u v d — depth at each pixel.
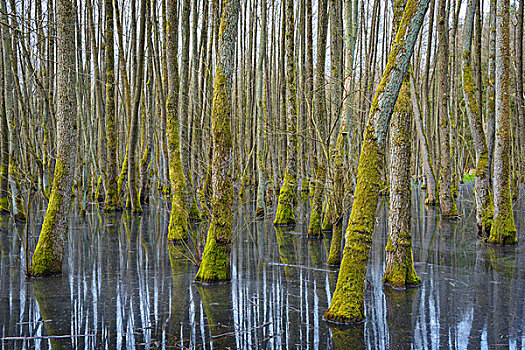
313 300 6.73
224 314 6.11
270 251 10.48
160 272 8.51
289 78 14.20
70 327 5.62
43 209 17.09
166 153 19.03
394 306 6.46
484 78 30.14
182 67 14.64
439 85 16.19
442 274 8.38
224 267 7.80
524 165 25.64
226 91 7.73
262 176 16.36
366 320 5.88
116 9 19.19
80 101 16.62
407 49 5.25
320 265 9.09
